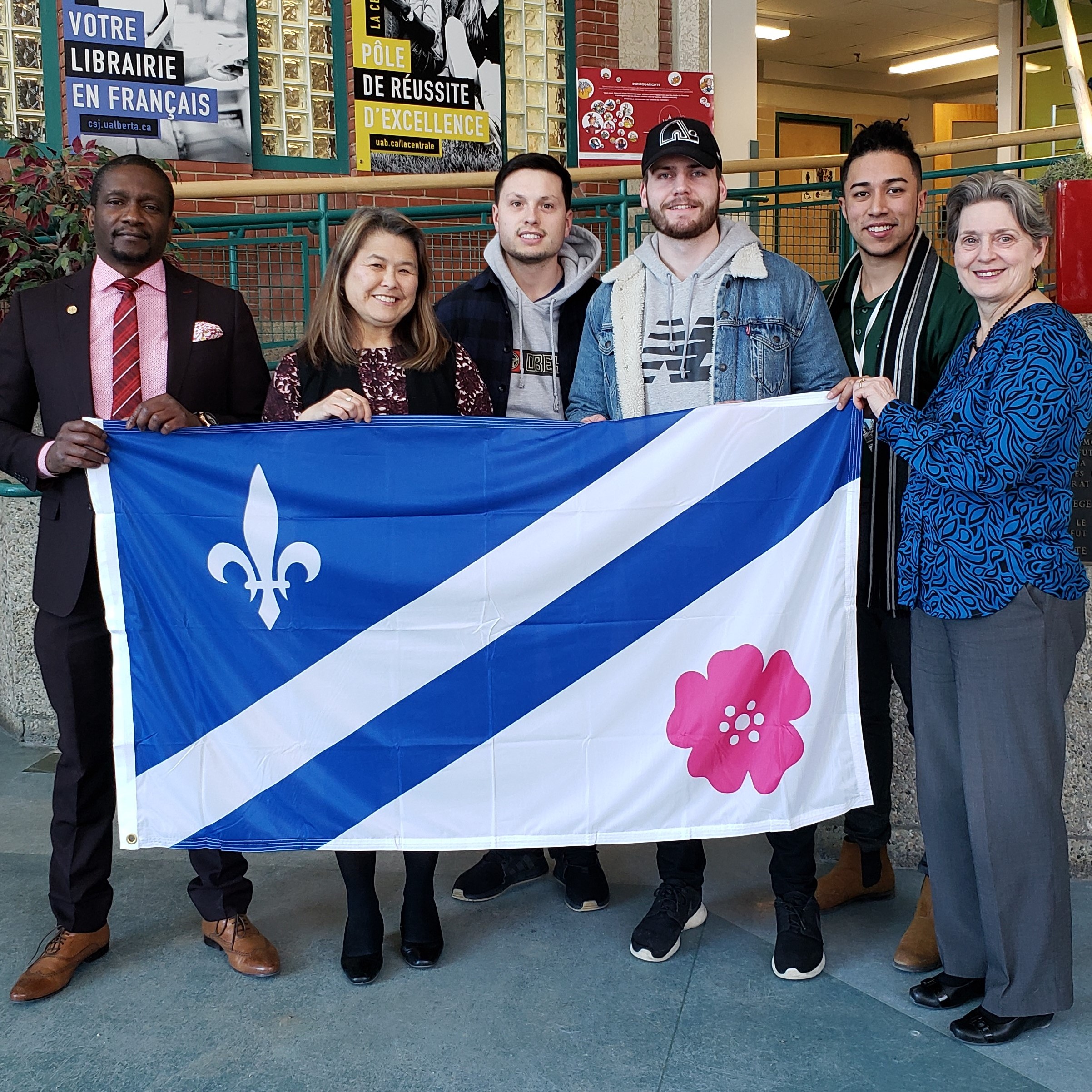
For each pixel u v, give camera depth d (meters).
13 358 2.55
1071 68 3.01
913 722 2.50
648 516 2.47
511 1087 2.21
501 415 2.96
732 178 8.07
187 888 3.13
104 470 2.44
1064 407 2.16
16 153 4.17
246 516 2.45
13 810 3.82
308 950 2.78
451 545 2.47
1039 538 2.26
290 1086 2.23
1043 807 2.29
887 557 2.70
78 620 2.54
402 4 7.00
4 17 6.17
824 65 15.15
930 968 2.63
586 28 7.67
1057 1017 2.45
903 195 2.64
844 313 2.84
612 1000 2.53
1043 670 2.27
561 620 2.48
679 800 2.48
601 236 6.79
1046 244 2.28
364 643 2.47
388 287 2.53
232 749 2.48
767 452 2.47
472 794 2.49
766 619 2.47
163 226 2.54
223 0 6.53
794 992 2.55
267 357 5.67
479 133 7.35
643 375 2.74
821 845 3.33
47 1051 2.36
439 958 2.71
